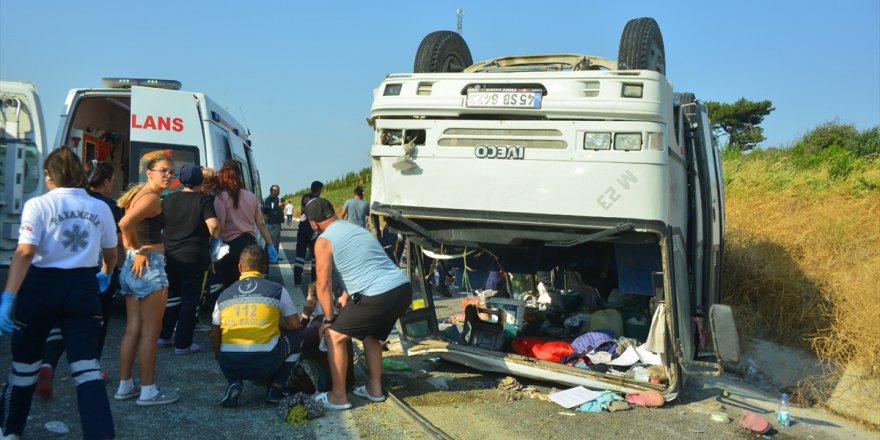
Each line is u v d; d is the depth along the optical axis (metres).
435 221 5.96
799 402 6.11
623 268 5.75
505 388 5.72
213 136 8.16
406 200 5.77
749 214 11.92
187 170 6.07
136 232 4.71
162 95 7.92
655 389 5.46
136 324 4.82
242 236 7.11
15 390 3.78
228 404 4.84
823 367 6.61
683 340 5.34
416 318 6.59
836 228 10.05
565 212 5.22
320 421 4.70
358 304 4.91
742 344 7.37
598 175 5.11
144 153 7.75
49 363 4.68
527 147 5.32
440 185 5.61
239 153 10.41
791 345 7.38
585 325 6.56
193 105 8.04
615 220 5.10
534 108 5.27
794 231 10.32
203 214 6.09
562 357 5.88
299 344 5.07
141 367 4.75
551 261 6.51
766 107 50.44
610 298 6.99
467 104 5.48
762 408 5.78
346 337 4.96
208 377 5.58
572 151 5.17
